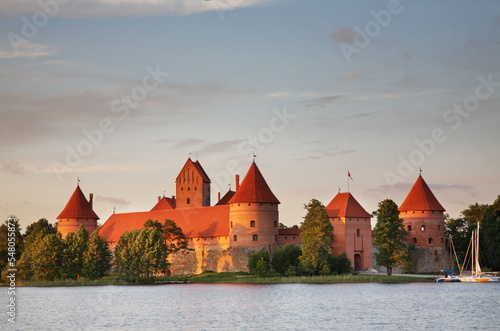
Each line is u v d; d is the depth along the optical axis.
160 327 71.38
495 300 89.56
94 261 125.50
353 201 137.88
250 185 132.38
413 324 71.56
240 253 129.38
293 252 120.12
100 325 73.50
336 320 73.94
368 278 115.50
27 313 83.12
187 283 120.94
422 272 138.50
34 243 133.25
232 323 72.88
